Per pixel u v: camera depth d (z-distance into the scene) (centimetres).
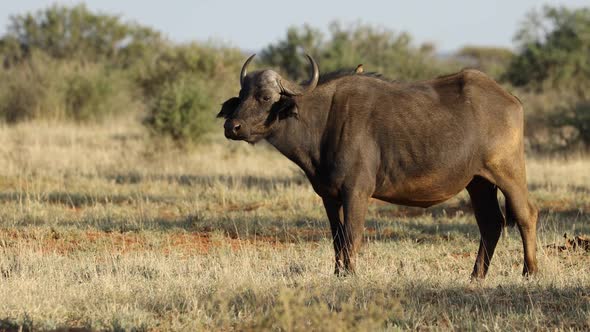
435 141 3238
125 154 7650
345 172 3231
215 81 10700
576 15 13838
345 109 3266
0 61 12425
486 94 3328
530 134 9194
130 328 2542
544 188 6112
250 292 2891
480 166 3309
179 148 8138
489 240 3475
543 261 3566
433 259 3784
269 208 5278
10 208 5056
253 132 3228
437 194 3328
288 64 13588
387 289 2955
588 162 7675
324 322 2305
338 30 13538
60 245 4134
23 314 2656
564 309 2797
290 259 3691
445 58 13500
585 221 4881
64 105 11019
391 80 3378
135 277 3262
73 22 17138
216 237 4300
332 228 3372
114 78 11569
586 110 8644
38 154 7319
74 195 5691
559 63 13462
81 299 2886
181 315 2686
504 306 2831
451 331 2511
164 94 8262
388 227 4644
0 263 3538
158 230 4444
